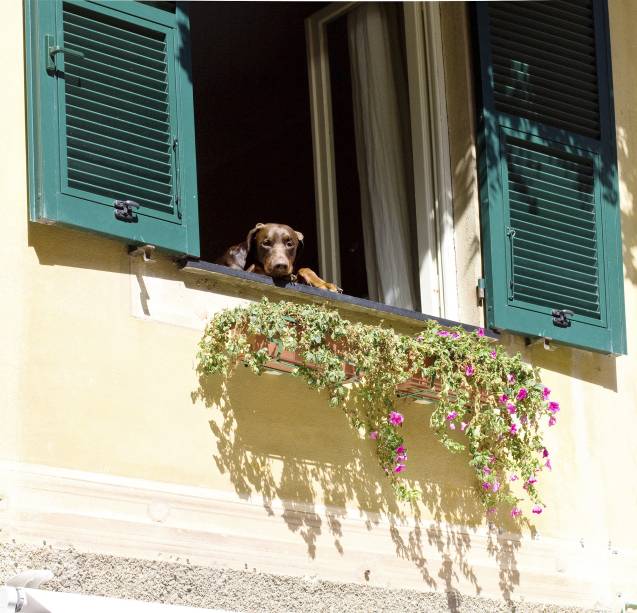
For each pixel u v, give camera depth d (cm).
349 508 654
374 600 648
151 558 591
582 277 749
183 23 658
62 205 597
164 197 631
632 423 761
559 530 719
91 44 626
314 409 656
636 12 834
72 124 612
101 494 586
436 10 762
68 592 562
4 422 572
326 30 799
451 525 684
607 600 722
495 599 686
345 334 641
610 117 781
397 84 773
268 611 616
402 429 684
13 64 611
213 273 638
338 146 782
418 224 748
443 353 668
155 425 609
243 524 620
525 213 740
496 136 739
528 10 768
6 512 562
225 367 623
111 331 608
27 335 587
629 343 775
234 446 628
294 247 717
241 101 996
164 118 641
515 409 685
